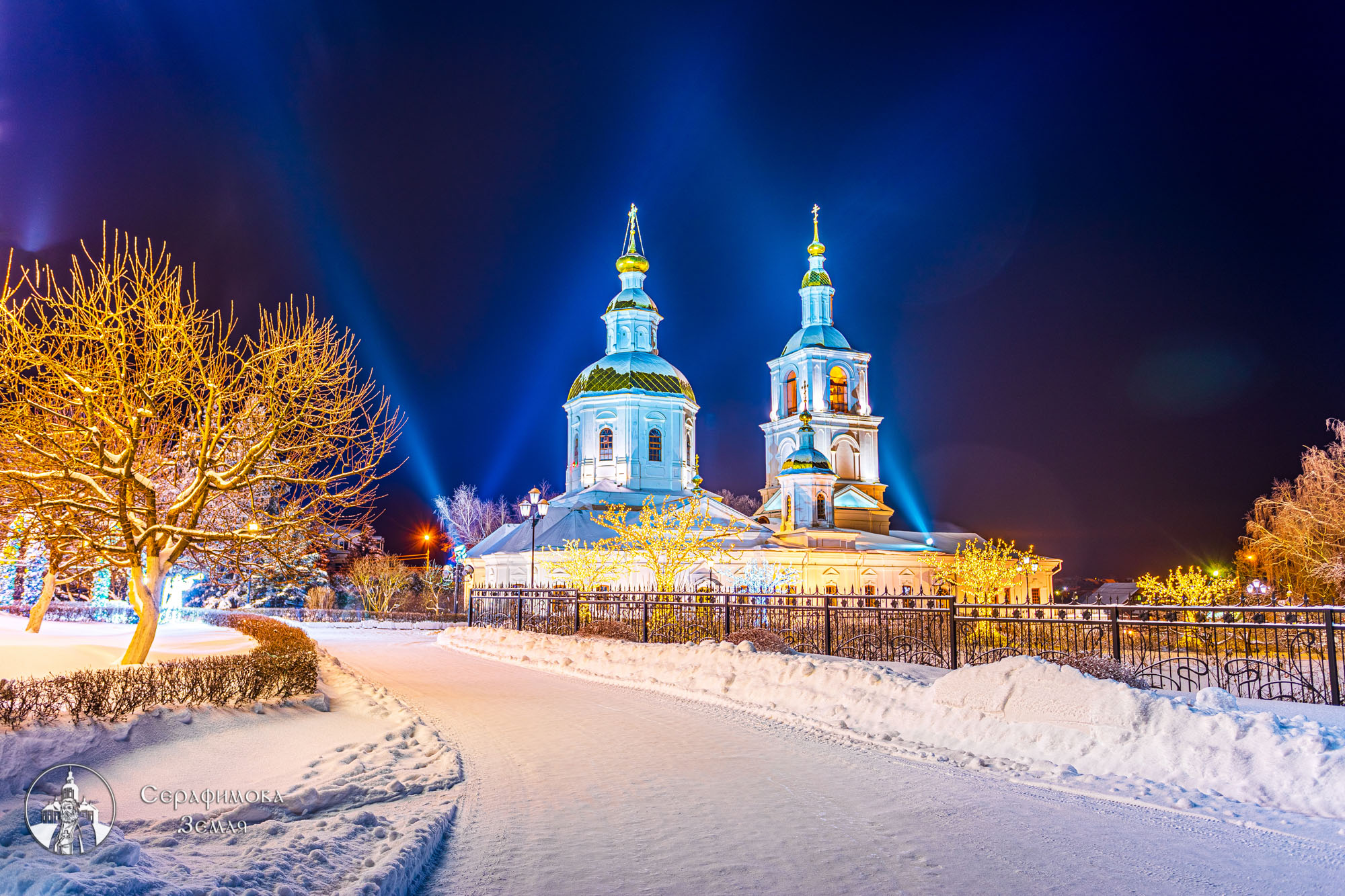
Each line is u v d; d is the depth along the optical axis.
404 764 9.66
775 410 68.50
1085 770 9.06
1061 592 76.31
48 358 14.13
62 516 15.70
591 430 58.00
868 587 49.41
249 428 16.81
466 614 58.12
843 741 10.96
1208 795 7.99
